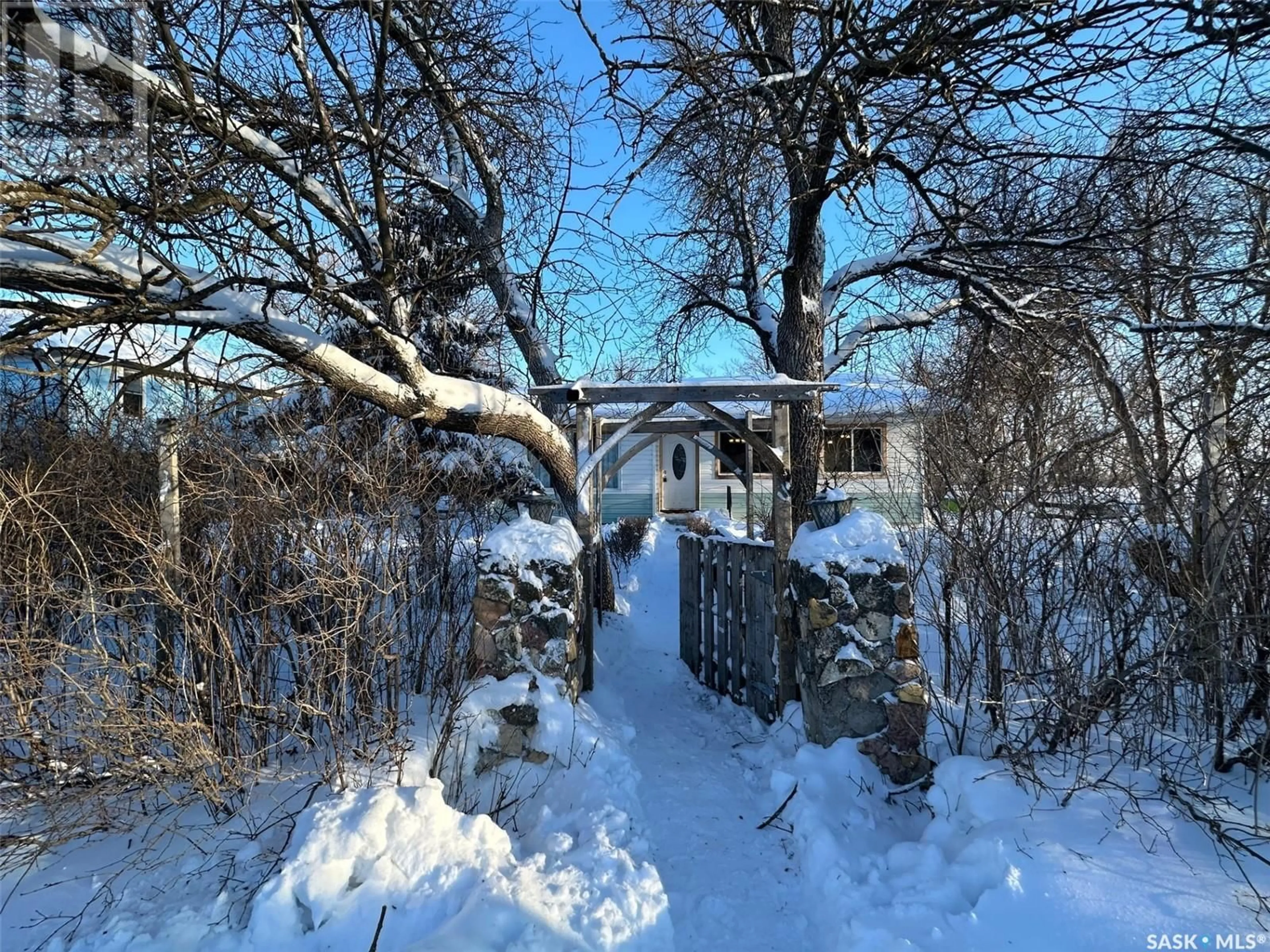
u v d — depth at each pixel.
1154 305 4.39
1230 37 3.44
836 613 4.04
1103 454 4.02
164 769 3.09
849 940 2.55
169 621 3.42
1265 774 3.31
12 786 3.09
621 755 4.00
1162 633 3.55
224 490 3.56
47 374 4.32
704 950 2.70
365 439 4.50
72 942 2.47
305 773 3.39
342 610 3.56
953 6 3.99
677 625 8.79
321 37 4.60
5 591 3.09
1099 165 4.91
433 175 7.44
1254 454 3.57
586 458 5.39
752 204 7.57
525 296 8.39
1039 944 2.45
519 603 4.16
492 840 2.91
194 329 4.59
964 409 5.15
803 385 4.84
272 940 2.44
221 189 4.28
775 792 3.85
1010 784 3.36
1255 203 4.51
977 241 6.81
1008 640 4.15
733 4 5.22
